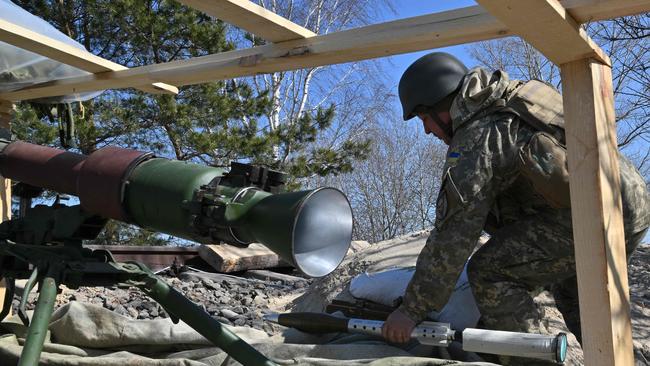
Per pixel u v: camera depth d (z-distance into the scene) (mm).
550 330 3379
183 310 2324
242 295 5945
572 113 2018
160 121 12250
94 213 2357
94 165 2330
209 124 12797
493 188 2490
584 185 1987
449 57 2783
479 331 2211
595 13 1842
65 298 5160
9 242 2410
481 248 2711
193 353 2889
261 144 12633
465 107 2568
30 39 2797
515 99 2535
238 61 2764
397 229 25625
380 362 2500
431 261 2482
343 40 2434
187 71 2936
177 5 12328
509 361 2660
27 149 2605
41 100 3768
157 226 2242
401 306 2559
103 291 5547
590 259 1965
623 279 2025
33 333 1999
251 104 12898
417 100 2748
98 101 12000
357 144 14383
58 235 2395
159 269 7062
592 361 1943
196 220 2098
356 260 5035
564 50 1958
